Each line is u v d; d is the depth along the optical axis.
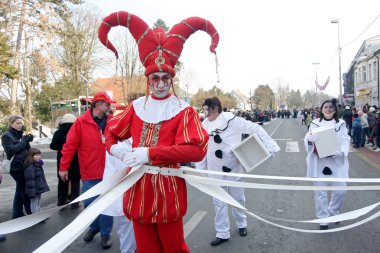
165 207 2.60
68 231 2.13
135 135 2.75
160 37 2.75
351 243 4.64
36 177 5.78
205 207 6.50
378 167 10.88
